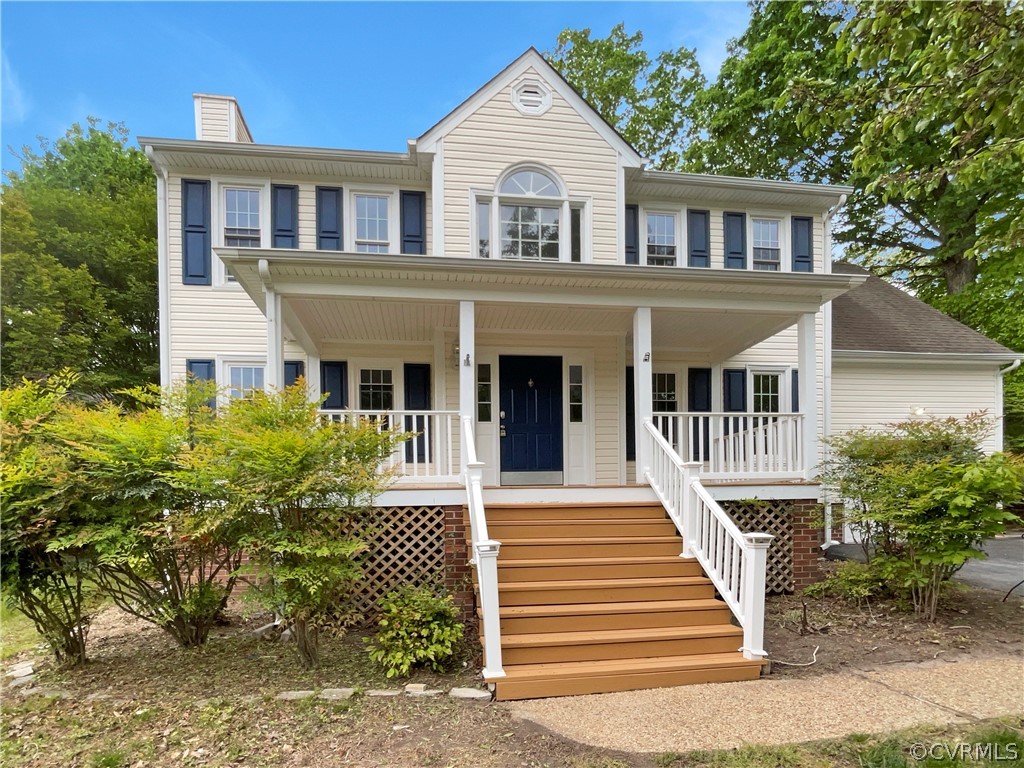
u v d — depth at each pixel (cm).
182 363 883
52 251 1656
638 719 367
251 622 598
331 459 453
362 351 921
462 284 648
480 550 429
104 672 461
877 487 607
